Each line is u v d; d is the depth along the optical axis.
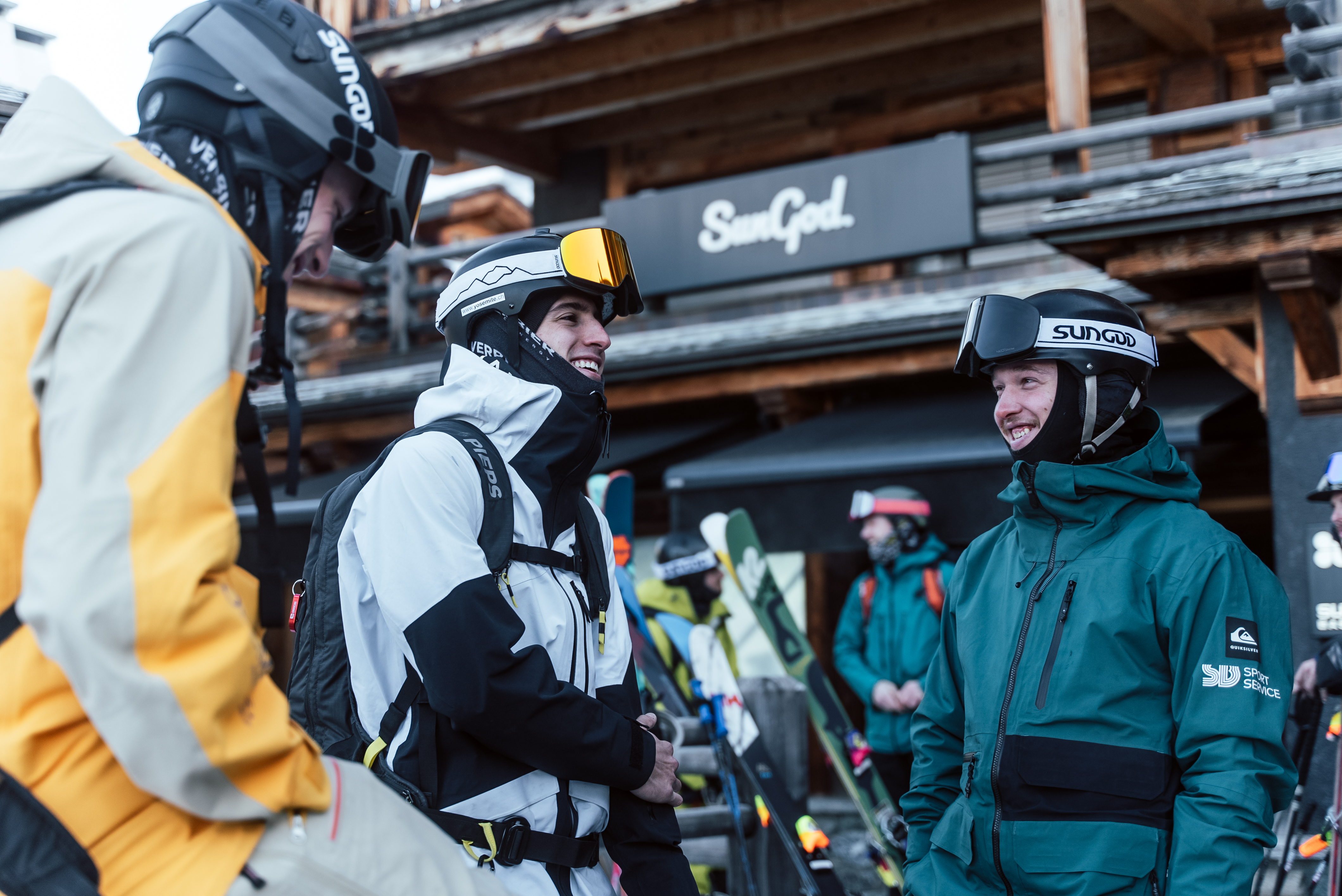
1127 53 7.94
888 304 6.75
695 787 4.09
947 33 8.12
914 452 5.80
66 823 1.08
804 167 7.08
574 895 1.71
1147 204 4.83
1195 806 1.82
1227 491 6.82
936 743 2.30
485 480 1.72
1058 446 2.12
